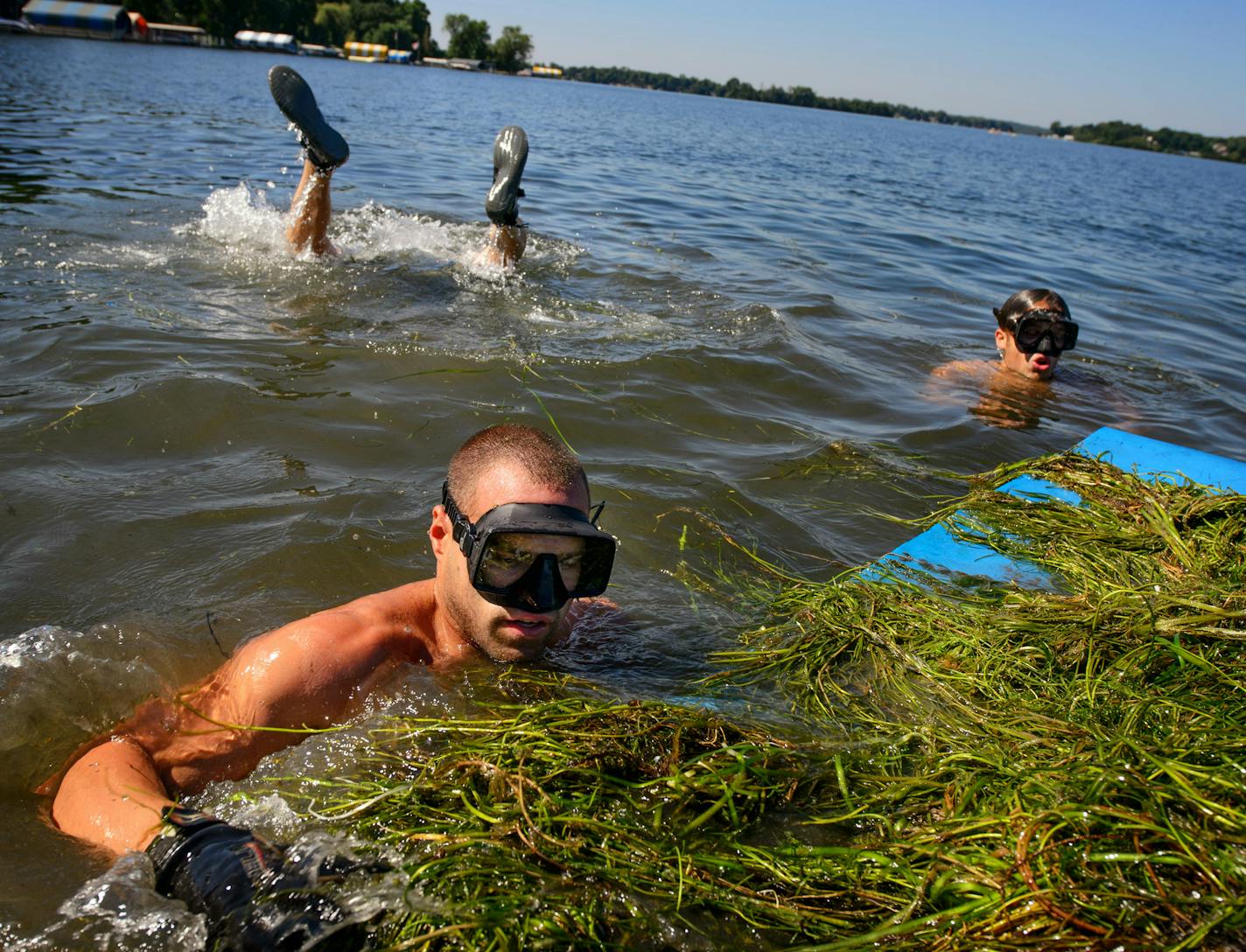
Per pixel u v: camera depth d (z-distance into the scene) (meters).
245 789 2.12
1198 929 1.55
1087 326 7.96
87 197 8.23
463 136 18.92
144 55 44.41
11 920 1.74
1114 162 70.00
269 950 1.61
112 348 4.69
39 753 2.21
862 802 2.06
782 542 3.63
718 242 9.64
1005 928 1.63
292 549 3.16
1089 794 1.85
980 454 4.75
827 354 6.07
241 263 6.53
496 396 4.68
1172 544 3.31
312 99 6.49
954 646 2.71
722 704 2.50
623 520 3.64
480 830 1.88
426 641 2.58
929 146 49.31
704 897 1.77
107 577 2.93
